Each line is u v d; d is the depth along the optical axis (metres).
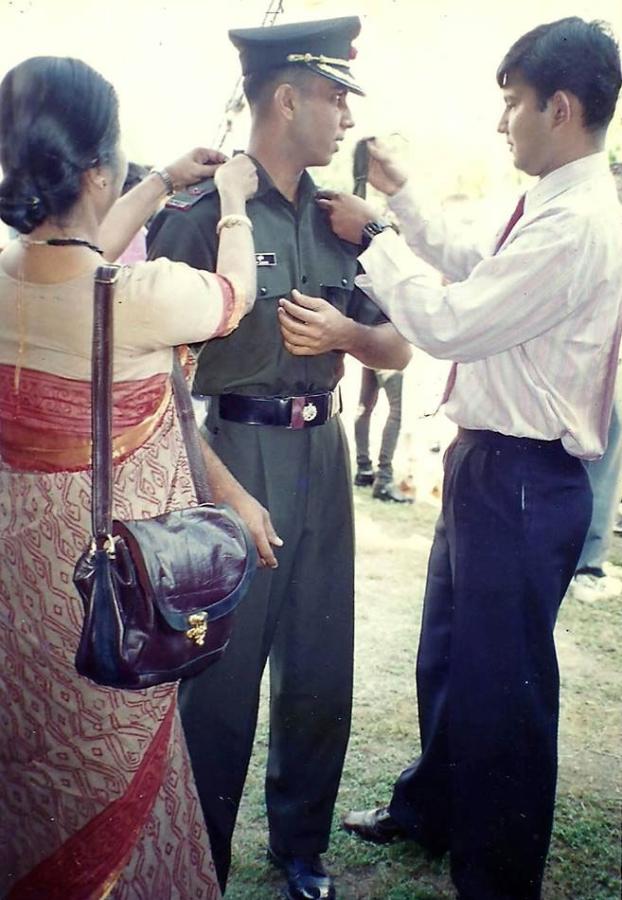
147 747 1.33
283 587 1.76
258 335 1.62
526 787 1.72
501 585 1.65
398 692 2.76
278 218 1.65
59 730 1.32
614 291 1.57
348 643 1.86
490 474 1.66
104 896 1.36
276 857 1.98
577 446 1.63
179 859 1.43
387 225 1.71
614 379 1.64
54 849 1.37
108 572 1.18
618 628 3.29
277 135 1.61
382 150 1.92
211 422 1.71
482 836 1.75
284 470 1.69
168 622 1.18
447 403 1.77
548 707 1.71
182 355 1.40
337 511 1.79
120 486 1.27
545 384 1.60
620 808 2.24
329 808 1.92
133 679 1.19
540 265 1.52
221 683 1.71
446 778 1.96
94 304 1.17
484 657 1.68
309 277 1.69
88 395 1.22
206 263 1.60
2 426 1.27
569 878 1.99
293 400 1.68
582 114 1.54
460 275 1.96
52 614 1.27
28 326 1.21
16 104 1.15
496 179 4.93
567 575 1.70
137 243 2.67
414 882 1.97
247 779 2.31
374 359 1.75
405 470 4.70
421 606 3.40
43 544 1.26
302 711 1.86
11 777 1.37
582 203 1.55
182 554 1.21
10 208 1.15
